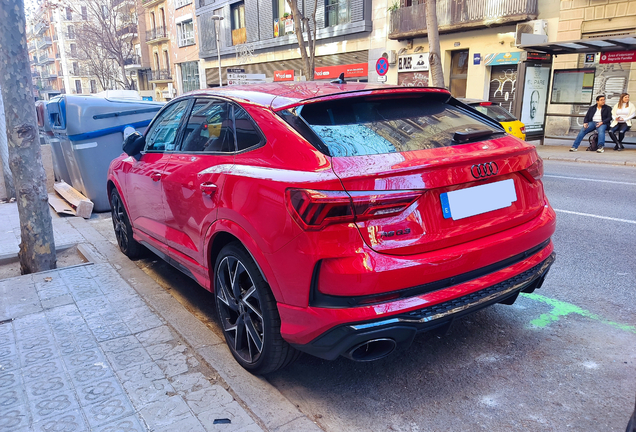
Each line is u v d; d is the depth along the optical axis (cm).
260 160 266
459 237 243
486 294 252
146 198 415
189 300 416
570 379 277
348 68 2494
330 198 218
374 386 278
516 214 274
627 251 498
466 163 244
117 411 246
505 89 1902
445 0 1925
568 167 1152
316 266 227
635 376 279
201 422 236
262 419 241
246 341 298
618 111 1421
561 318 354
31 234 466
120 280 438
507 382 276
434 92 299
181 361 297
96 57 5556
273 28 2973
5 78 441
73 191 834
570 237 554
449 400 262
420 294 232
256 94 301
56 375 281
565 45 1412
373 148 243
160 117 427
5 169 852
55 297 400
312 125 254
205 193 302
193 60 4138
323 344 235
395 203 224
